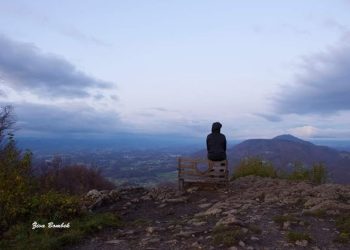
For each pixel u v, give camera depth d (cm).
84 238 993
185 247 852
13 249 918
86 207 1337
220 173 1524
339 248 816
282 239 866
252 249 806
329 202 1116
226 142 1566
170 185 1702
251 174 1786
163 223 1101
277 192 1336
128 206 1359
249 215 1062
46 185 1538
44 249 896
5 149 1292
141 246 886
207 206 1266
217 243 845
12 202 1144
